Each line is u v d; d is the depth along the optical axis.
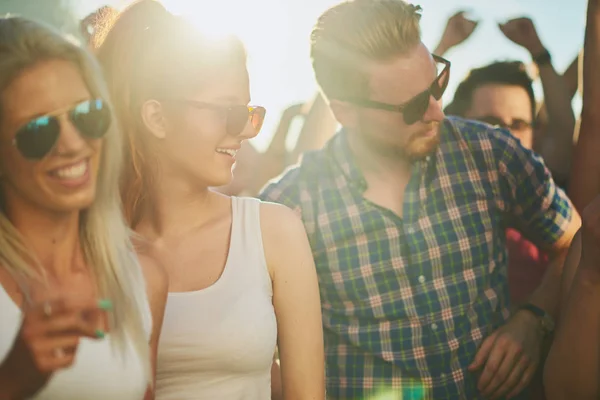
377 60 2.62
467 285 2.68
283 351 2.19
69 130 1.51
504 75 3.76
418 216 2.68
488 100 3.73
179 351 2.01
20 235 1.61
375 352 2.66
